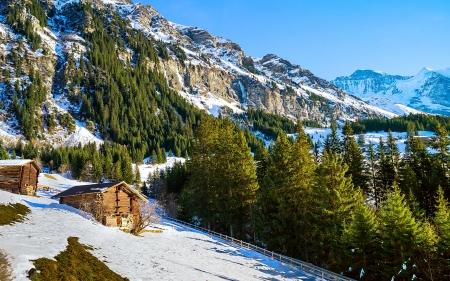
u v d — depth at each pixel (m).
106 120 187.88
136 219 43.84
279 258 39.12
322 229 36.75
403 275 29.38
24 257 14.41
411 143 54.75
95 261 19.75
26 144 142.88
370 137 189.25
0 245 15.72
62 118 174.88
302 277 31.95
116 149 141.50
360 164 52.72
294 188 40.28
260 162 61.78
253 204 48.59
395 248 30.55
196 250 36.50
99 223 38.25
